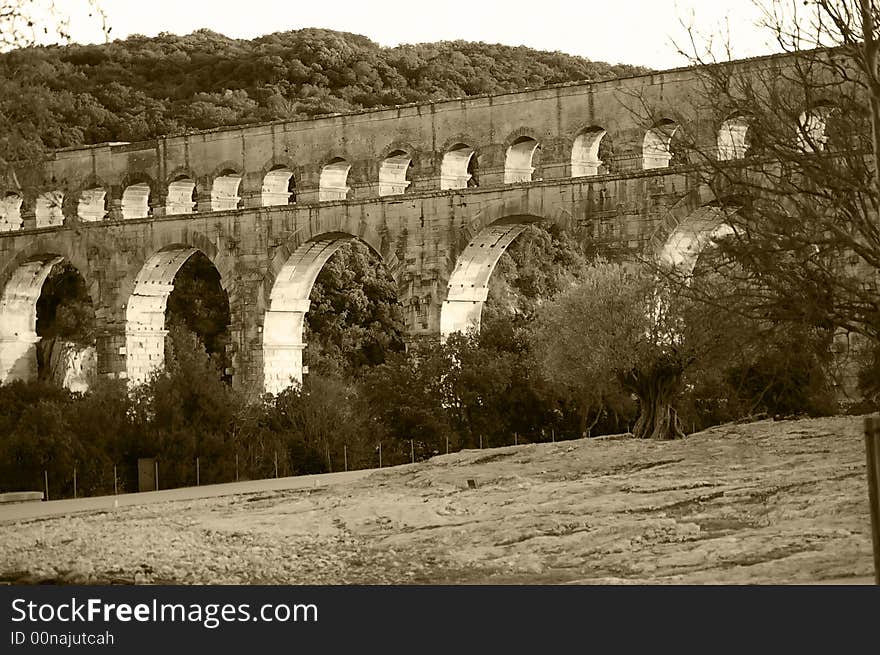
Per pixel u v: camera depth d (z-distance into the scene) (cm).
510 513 5075
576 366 7488
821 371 6494
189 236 11238
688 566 3859
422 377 9381
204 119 17188
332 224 10681
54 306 13912
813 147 4978
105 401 8788
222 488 7531
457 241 10194
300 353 11150
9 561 4788
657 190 9394
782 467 5600
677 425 7300
